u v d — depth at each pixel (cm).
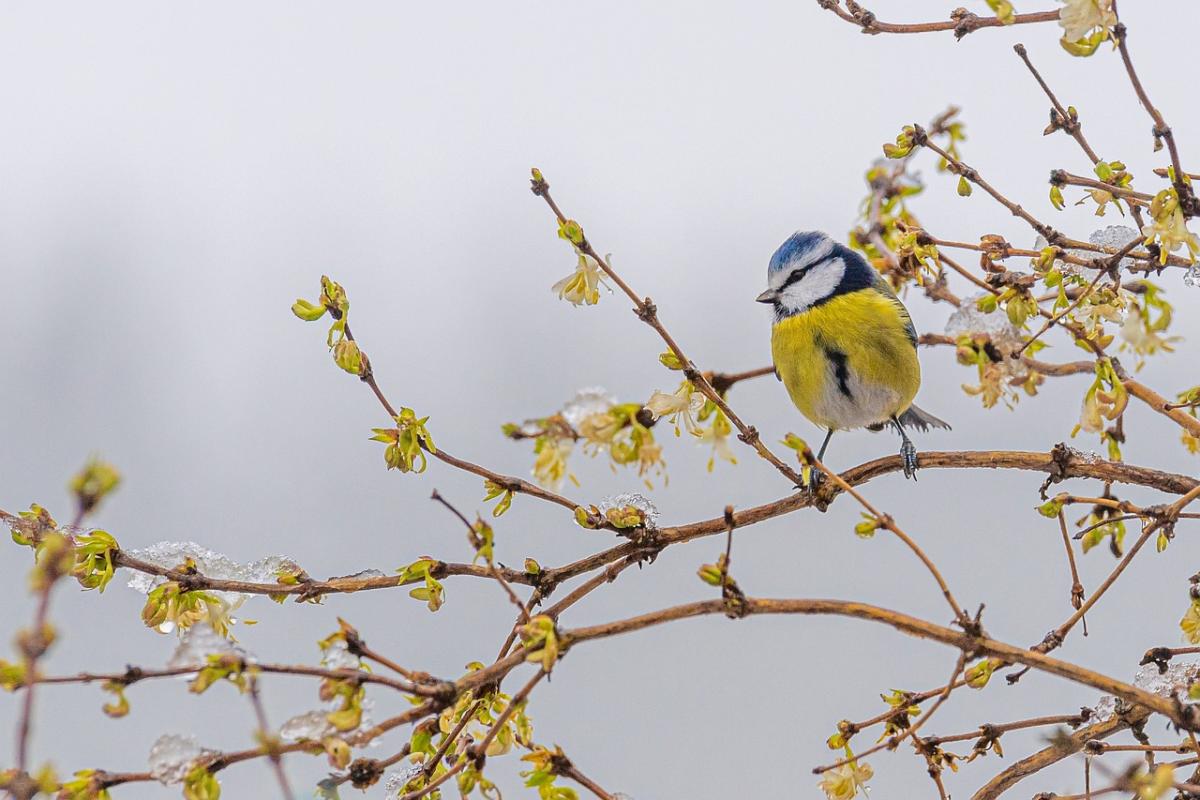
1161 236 628
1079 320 690
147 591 670
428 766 591
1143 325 622
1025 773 647
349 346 673
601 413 569
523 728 608
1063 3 607
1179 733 635
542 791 541
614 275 671
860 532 532
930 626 523
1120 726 645
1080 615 655
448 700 506
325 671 490
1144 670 666
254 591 648
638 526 695
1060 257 682
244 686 479
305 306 670
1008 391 633
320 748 486
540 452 567
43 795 421
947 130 690
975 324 636
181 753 483
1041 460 724
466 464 686
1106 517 716
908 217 715
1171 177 645
